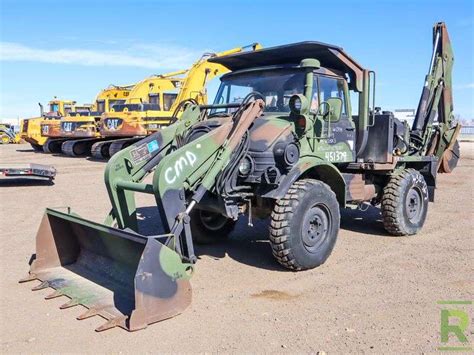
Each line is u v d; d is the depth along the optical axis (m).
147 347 3.87
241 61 6.94
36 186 13.12
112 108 21.78
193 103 6.43
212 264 6.04
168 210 4.74
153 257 4.29
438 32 9.41
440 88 9.55
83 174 16.00
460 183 13.96
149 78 21.66
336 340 3.99
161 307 4.34
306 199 5.54
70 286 5.03
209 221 6.92
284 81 6.17
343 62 6.48
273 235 5.45
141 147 5.60
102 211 9.41
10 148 31.41
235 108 6.39
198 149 5.01
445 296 4.96
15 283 5.30
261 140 5.47
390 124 7.07
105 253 5.25
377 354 3.76
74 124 22.86
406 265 6.01
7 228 8.04
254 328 4.21
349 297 4.93
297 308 4.65
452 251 6.64
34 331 4.14
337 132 6.40
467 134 66.12
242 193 5.45
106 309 4.47
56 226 5.57
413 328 4.21
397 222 7.33
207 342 3.95
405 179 7.45
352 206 7.74
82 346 3.88
